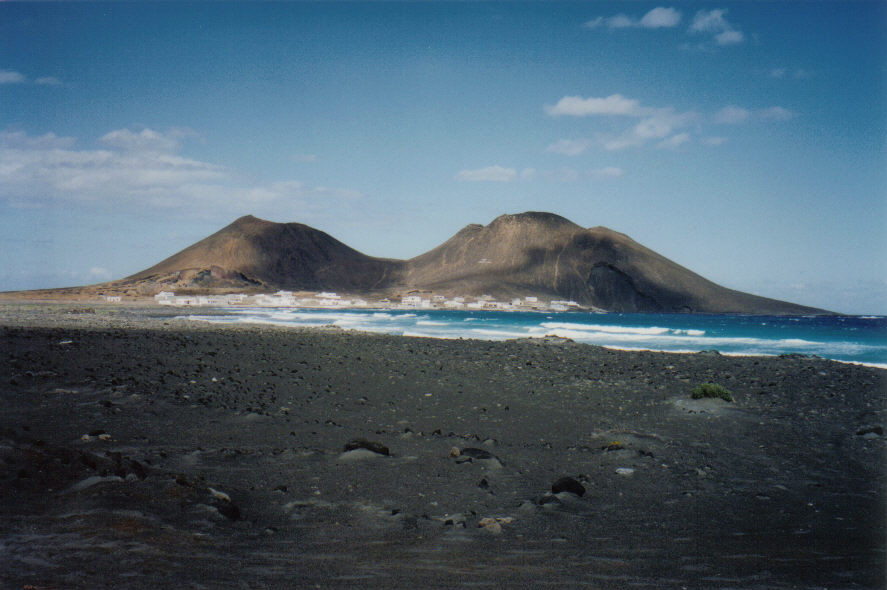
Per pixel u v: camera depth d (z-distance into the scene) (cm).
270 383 1786
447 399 1675
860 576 593
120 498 729
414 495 861
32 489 748
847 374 2252
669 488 962
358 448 1066
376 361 2411
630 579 575
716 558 652
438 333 5962
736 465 1123
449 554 639
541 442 1240
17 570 514
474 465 1023
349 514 770
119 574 521
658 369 2355
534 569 597
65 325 4400
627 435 1312
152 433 1157
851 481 1034
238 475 912
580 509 838
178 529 661
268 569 563
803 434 1377
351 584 533
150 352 2323
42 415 1248
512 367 2352
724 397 1725
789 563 636
